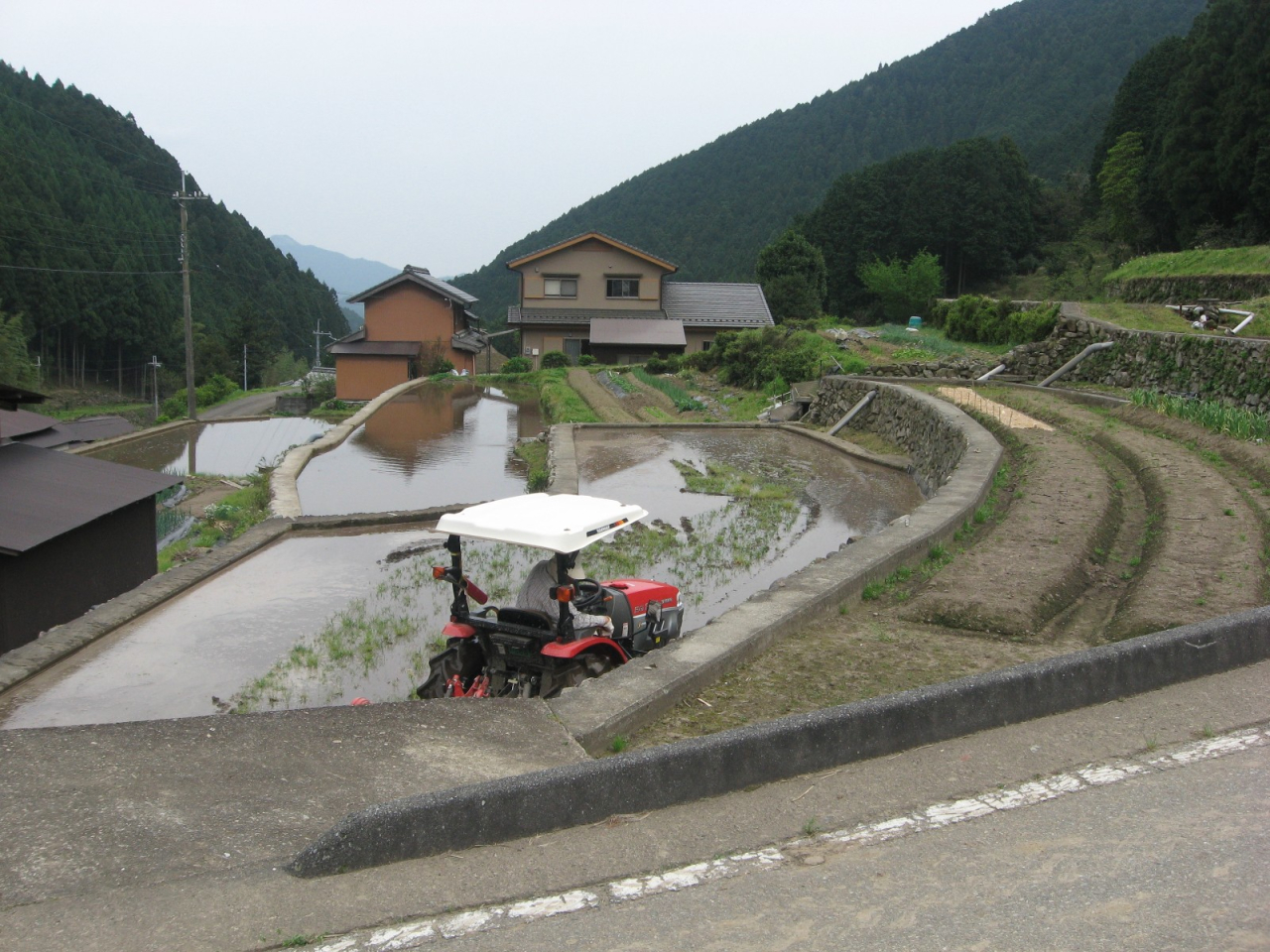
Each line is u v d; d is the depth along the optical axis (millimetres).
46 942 2746
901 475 16531
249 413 47000
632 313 43750
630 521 5855
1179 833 3355
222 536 13008
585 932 2836
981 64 155250
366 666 7340
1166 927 2793
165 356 73375
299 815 3525
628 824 3520
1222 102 32969
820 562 7711
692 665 5348
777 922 2871
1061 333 22109
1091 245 53656
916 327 32562
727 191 143250
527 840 3402
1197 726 4273
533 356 43188
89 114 96562
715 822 3527
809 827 3453
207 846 3295
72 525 9539
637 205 156875
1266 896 2938
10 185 62438
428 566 10570
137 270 72812
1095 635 6270
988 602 6605
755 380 29875
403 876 3148
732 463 17734
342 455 20016
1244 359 15211
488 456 19984
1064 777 3834
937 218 58094
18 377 50031
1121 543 8734
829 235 62781
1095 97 125125
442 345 44500
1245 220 31562
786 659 5828
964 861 3215
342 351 43062
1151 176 38562
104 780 3768
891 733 4109
